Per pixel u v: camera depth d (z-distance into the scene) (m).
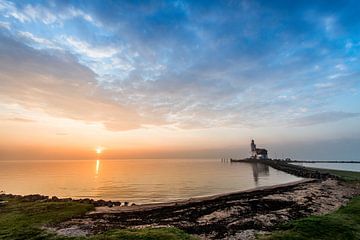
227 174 124.88
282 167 154.38
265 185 77.81
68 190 71.75
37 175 129.00
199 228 25.86
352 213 28.69
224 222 28.28
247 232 23.75
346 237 21.08
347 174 93.06
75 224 28.28
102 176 118.94
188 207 40.19
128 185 81.12
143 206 43.44
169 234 21.75
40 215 32.97
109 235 21.73
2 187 80.25
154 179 99.88
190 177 108.12
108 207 42.16
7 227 26.80
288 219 28.38
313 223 23.92
